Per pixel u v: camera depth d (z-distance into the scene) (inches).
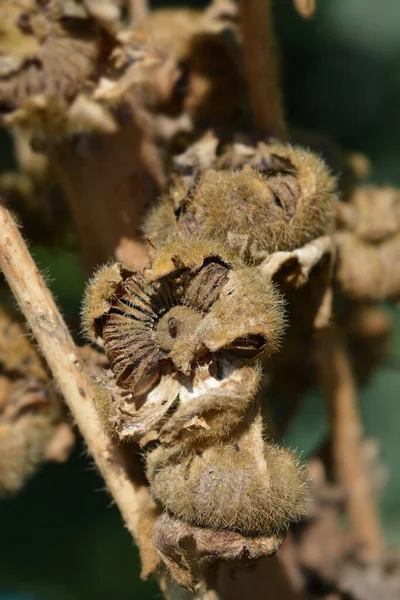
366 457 15.6
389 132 31.2
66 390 12.2
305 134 14.3
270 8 13.4
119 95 13.0
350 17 31.5
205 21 14.0
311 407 26.3
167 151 13.6
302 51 31.8
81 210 13.5
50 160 13.6
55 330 12.2
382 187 14.5
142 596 25.1
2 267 12.2
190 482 11.9
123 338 12.0
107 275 12.0
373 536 15.2
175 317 12.0
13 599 24.4
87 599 25.3
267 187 12.5
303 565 14.9
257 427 11.9
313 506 14.9
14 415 13.4
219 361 12.0
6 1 13.1
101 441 12.2
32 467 13.5
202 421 11.8
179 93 13.8
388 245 13.7
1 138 20.0
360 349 15.5
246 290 11.9
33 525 25.9
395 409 27.3
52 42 13.0
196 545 11.9
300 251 12.6
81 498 26.1
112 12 13.0
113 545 25.6
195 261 12.0
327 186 12.7
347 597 15.0
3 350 13.3
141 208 13.4
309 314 13.1
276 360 14.3
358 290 13.6
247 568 12.0
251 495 11.8
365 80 31.7
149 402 12.0
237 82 13.8
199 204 12.5
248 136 13.4
